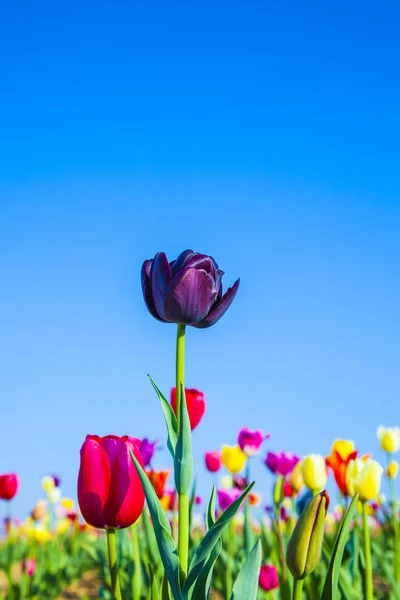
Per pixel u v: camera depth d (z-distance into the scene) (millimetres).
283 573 1191
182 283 798
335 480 1220
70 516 2973
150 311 828
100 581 2518
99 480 830
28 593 2117
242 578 786
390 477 1589
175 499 1120
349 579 1141
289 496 1564
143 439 1148
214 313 816
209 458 1771
